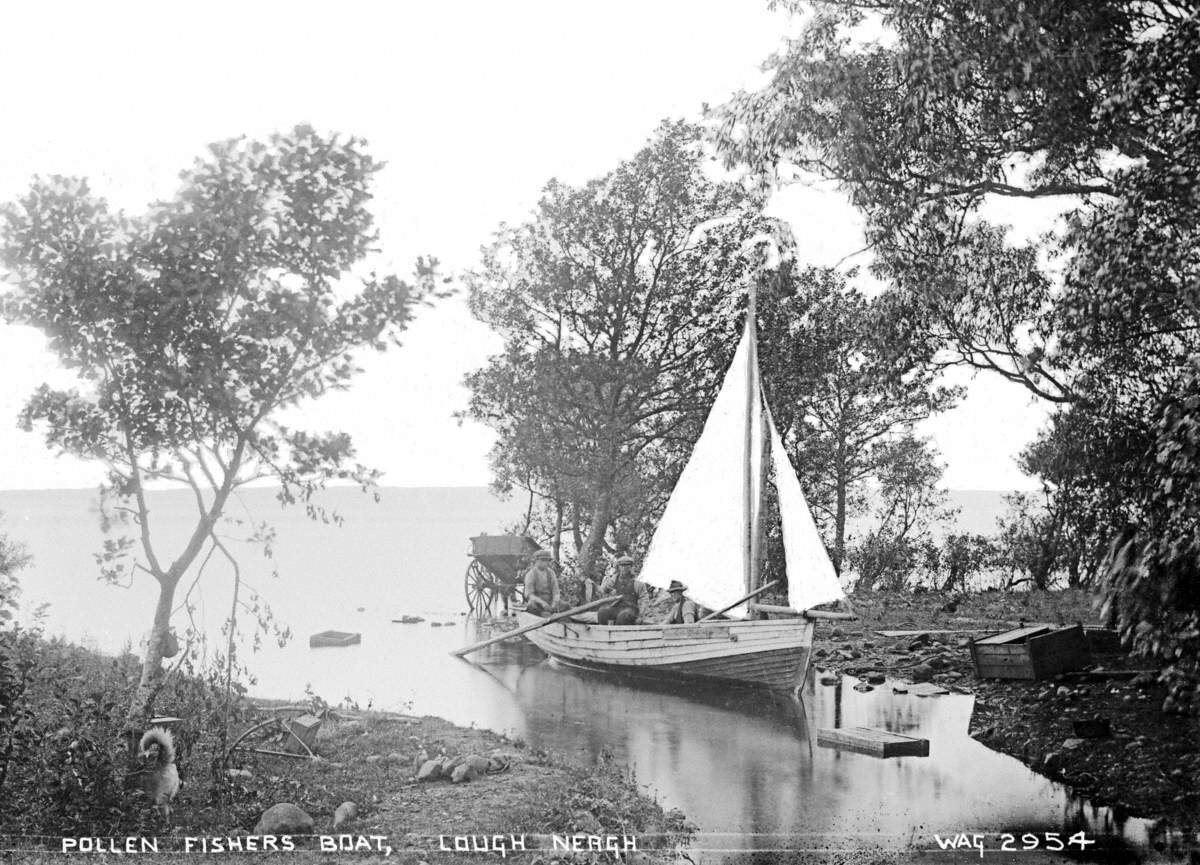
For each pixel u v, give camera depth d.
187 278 8.95
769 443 26.98
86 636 17.33
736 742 12.48
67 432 9.18
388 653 20.70
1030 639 15.34
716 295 29.66
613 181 29.95
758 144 15.80
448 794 8.74
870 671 18.27
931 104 14.16
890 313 17.70
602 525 29.64
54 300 8.91
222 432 9.57
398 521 141.50
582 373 28.72
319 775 9.08
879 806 9.61
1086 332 13.08
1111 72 12.63
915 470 35.34
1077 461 15.32
